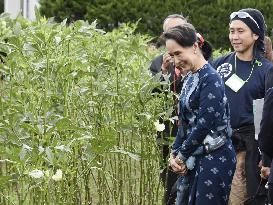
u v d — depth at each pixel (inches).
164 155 348.5
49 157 239.3
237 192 317.1
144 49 362.3
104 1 878.4
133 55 335.9
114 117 321.4
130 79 323.9
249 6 896.9
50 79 284.4
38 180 255.8
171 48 279.6
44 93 280.2
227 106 281.7
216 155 277.6
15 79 291.3
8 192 284.0
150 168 331.9
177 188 293.9
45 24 305.6
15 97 283.1
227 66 328.2
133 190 360.5
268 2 901.8
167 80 316.2
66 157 260.5
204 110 274.1
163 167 330.6
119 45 331.0
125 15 880.3
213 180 277.6
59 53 291.9
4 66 295.6
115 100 319.3
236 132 317.1
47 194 256.8
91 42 327.9
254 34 322.3
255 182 312.2
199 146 278.7
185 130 287.4
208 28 900.0
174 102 336.8
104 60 320.2
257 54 324.5
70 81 296.5
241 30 321.4
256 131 305.3
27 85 281.4
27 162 246.7
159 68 352.8
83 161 305.7
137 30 881.5
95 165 308.7
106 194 330.0
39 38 282.8
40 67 284.4
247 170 313.7
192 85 280.5
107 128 309.9
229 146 281.7
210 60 341.4
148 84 312.2
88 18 878.4
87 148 271.0
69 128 254.1
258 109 305.6
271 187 266.4
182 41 277.0
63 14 874.1
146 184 333.7
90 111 324.5
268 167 284.4
